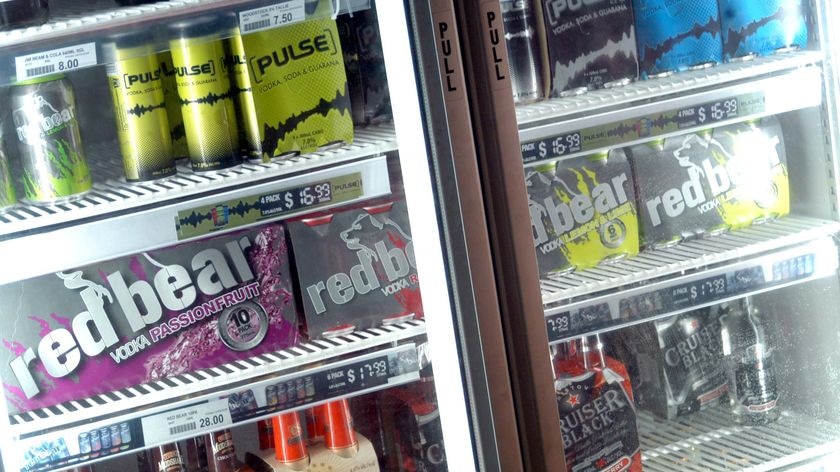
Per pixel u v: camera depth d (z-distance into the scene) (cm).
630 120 178
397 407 187
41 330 157
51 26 145
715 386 211
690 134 199
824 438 199
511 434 159
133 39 158
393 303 177
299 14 155
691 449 200
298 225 171
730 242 197
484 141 157
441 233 155
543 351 161
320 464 176
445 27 151
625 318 180
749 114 186
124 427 153
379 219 176
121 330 161
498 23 154
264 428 184
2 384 150
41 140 154
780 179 205
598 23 186
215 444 173
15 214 153
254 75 166
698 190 200
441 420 166
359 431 191
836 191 196
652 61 195
